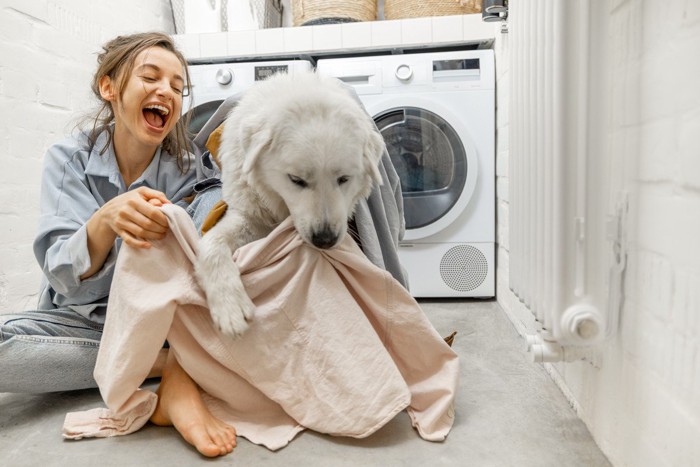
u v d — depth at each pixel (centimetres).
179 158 154
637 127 83
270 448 103
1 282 182
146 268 108
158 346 106
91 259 121
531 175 108
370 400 104
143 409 114
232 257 112
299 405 110
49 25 206
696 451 65
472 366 151
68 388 129
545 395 128
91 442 109
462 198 240
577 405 117
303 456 101
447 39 245
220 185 149
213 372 111
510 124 139
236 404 114
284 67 253
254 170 115
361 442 106
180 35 264
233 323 105
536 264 107
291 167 109
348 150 110
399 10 259
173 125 149
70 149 140
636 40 83
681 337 70
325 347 107
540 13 99
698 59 64
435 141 245
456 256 247
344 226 111
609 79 94
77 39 223
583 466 96
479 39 243
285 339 110
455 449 103
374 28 250
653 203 78
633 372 85
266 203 120
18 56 189
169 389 113
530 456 99
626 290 88
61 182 135
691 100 66
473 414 118
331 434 108
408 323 116
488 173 242
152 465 99
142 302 105
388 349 119
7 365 117
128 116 139
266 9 285
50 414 124
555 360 104
